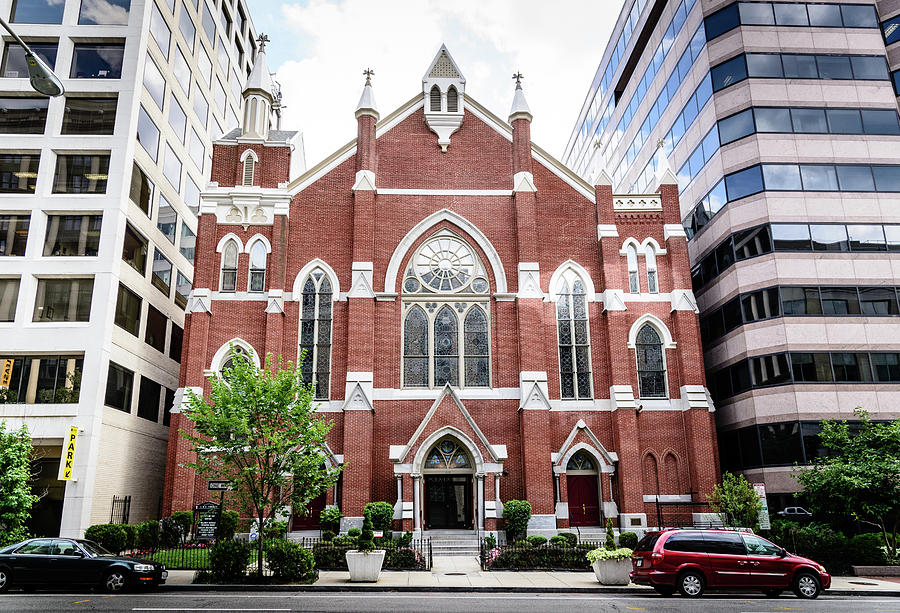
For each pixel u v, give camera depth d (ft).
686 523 99.60
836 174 118.11
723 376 121.80
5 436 82.53
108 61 115.85
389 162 111.75
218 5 169.68
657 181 115.75
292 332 103.09
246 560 68.13
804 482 86.58
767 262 113.91
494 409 102.53
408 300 106.93
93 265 104.73
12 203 107.04
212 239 105.70
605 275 107.76
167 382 128.88
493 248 109.19
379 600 57.88
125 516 101.96
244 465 72.28
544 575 75.10
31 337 101.09
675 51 146.30
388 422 100.53
